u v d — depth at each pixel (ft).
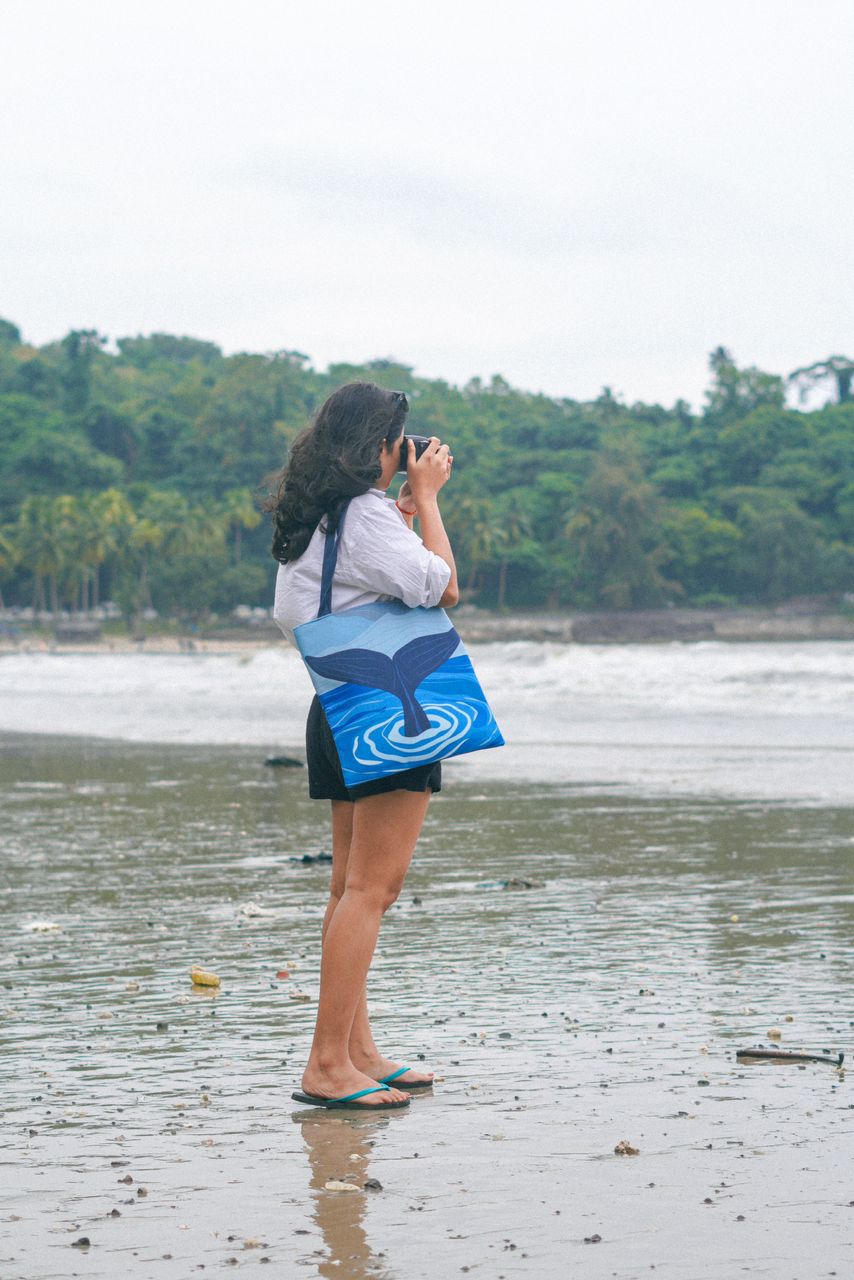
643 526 532.32
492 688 89.20
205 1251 7.79
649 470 609.42
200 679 118.73
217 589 512.22
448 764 47.78
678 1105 10.47
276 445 599.57
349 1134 9.99
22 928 18.93
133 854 26.71
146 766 49.93
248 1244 7.88
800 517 534.78
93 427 638.53
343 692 11.08
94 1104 10.84
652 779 40.88
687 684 85.61
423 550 11.16
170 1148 9.71
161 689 110.73
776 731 58.34
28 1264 7.64
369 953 11.21
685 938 17.44
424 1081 11.26
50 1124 10.32
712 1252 7.61
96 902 21.07
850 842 26.35
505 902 20.44
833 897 20.31
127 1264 7.62
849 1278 7.21
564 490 565.94
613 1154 9.34
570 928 18.26
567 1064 11.76
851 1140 9.51
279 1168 9.23
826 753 48.47
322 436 11.34
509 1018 13.47
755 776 40.96
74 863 25.52
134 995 14.75
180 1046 12.66
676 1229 7.95
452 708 11.15
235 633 497.05
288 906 20.47
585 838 27.84
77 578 522.88
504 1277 7.34
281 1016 13.74
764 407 618.03
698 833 28.27
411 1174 9.05
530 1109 10.48
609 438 603.26
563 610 536.83
